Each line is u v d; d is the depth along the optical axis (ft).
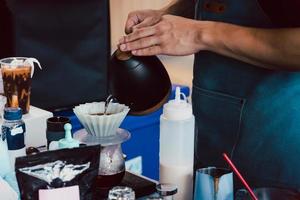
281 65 4.42
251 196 3.58
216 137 5.25
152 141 7.41
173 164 4.28
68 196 3.56
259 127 4.92
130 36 4.47
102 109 4.22
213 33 4.54
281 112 4.80
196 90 5.36
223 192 3.81
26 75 5.16
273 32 4.36
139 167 7.14
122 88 4.35
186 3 5.53
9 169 4.01
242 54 4.52
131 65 4.31
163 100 4.40
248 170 5.08
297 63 4.32
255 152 4.99
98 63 6.85
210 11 5.05
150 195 4.12
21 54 6.25
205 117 5.31
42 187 3.51
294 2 4.28
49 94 6.57
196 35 4.58
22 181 3.48
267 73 4.79
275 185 4.97
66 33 6.55
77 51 6.68
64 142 3.88
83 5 6.60
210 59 5.13
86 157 3.62
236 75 4.97
